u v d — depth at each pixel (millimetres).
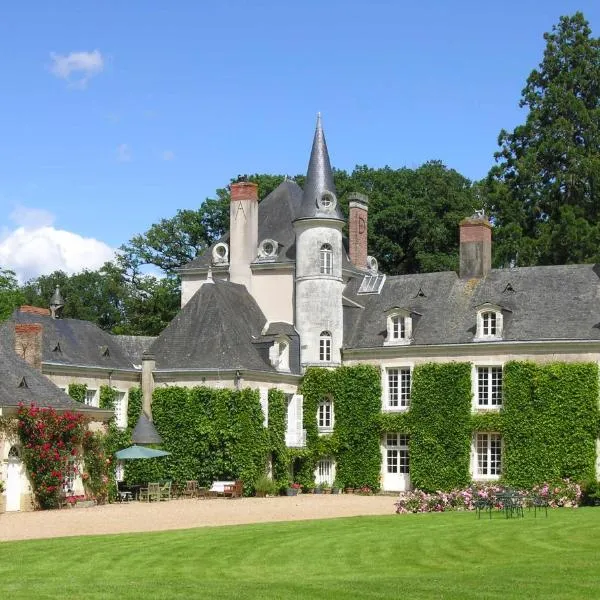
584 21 72062
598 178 68250
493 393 52500
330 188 58125
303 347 56875
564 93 70188
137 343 65062
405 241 79062
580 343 50344
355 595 20281
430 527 32219
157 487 49062
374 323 57125
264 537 30219
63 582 22781
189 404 52031
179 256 85438
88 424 46219
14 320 51125
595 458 49781
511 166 71875
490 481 51719
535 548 27000
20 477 42562
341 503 46938
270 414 53594
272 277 59562
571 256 66688
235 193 60906
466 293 55844
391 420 54375
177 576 23766
